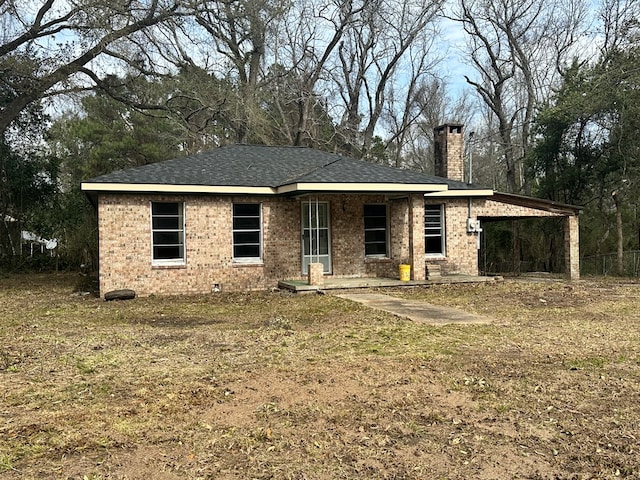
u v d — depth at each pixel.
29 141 26.44
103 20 20.30
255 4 26.69
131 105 26.09
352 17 35.22
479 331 9.32
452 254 19.09
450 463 4.17
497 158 40.53
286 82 34.25
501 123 33.91
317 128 35.88
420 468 4.09
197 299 14.60
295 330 9.69
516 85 35.22
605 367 6.85
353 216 17.91
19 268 26.14
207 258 16.06
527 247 26.69
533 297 13.94
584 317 10.77
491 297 14.01
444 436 4.70
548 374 6.54
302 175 16.70
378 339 8.73
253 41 30.41
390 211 18.36
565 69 29.47
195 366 7.09
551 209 19.59
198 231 15.97
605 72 21.70
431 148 44.06
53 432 4.84
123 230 15.16
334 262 17.67
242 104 27.84
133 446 4.53
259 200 16.75
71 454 4.38
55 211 26.86
